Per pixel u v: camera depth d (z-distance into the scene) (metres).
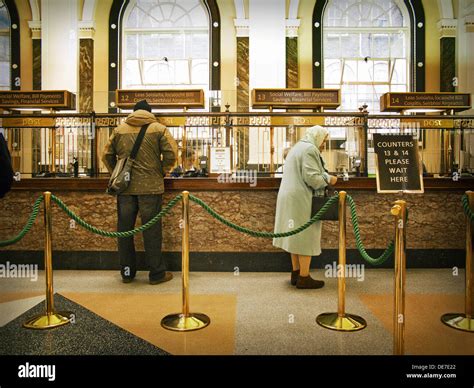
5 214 4.07
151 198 3.60
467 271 2.68
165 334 2.48
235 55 7.56
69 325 2.62
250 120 6.61
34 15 7.46
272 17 7.41
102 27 7.60
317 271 4.03
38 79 7.46
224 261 4.05
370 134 5.95
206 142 6.26
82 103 7.41
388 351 2.25
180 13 7.92
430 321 2.70
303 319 2.73
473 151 6.01
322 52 7.71
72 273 3.99
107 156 3.74
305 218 3.34
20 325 2.62
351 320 2.62
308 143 3.47
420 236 4.07
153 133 3.62
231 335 2.46
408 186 3.60
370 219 4.06
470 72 7.54
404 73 8.00
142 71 7.94
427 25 7.72
